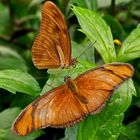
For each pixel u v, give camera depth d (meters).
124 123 0.58
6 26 0.75
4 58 0.66
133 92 0.47
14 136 0.50
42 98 0.43
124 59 0.51
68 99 0.44
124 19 0.69
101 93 0.43
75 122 0.43
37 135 0.50
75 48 0.54
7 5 0.78
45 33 0.46
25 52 0.71
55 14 0.45
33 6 0.75
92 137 0.46
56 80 0.48
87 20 0.51
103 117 0.46
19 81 0.49
